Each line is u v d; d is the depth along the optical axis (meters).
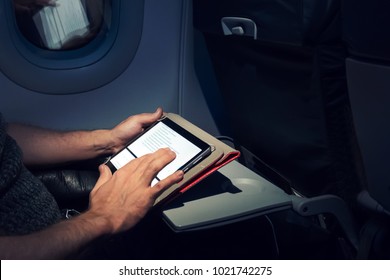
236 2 1.34
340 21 1.12
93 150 1.64
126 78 1.76
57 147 1.62
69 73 1.68
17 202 1.25
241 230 1.35
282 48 1.25
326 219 1.44
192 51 1.81
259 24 1.26
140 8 1.71
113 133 1.63
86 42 1.70
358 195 1.32
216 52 1.60
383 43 1.01
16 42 1.62
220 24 1.44
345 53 1.15
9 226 1.21
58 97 1.70
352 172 1.29
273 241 1.36
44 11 1.64
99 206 1.26
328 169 1.31
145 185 1.26
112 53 1.71
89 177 1.65
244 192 1.30
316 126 1.26
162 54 1.78
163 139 1.43
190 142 1.33
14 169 1.25
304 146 1.35
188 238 1.35
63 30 1.66
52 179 1.62
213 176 1.38
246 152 1.73
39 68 1.66
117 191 1.28
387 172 1.14
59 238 1.13
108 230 1.20
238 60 1.48
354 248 1.33
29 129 1.63
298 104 1.28
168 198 1.23
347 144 1.26
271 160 1.56
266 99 1.42
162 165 1.28
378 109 1.08
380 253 1.26
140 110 1.80
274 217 1.50
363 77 1.07
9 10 1.59
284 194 1.29
